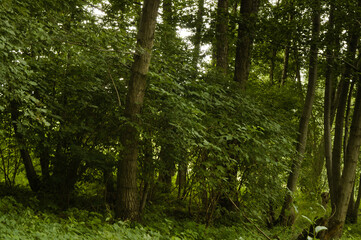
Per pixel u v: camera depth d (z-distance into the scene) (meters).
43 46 5.95
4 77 4.94
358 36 10.50
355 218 16.22
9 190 8.48
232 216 8.88
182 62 8.88
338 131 11.69
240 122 8.25
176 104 6.62
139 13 10.30
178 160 7.78
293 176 10.93
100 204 7.86
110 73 7.67
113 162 7.64
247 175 8.29
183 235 6.67
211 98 7.81
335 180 11.49
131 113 6.73
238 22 10.25
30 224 5.24
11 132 7.58
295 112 14.81
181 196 9.52
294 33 10.11
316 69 11.64
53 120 7.54
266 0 15.26
